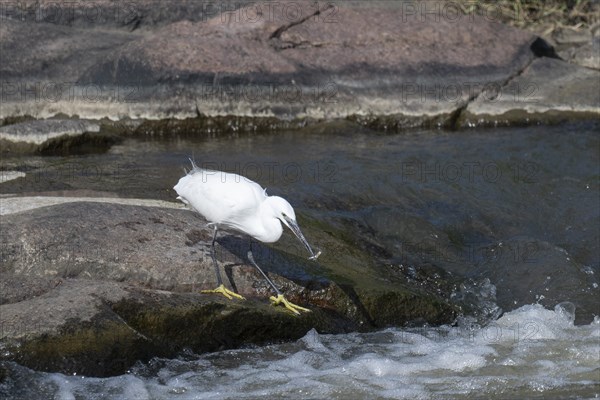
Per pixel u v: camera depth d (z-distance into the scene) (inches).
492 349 382.9
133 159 582.6
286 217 358.9
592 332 405.7
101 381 331.3
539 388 349.4
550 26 869.2
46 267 372.8
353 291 399.9
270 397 333.4
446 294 446.3
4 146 579.2
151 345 349.4
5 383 316.5
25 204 440.1
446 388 346.9
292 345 375.9
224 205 368.2
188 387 336.8
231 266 394.3
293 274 402.0
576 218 527.2
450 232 501.7
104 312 344.5
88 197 471.2
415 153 615.8
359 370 357.1
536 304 439.8
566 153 617.9
